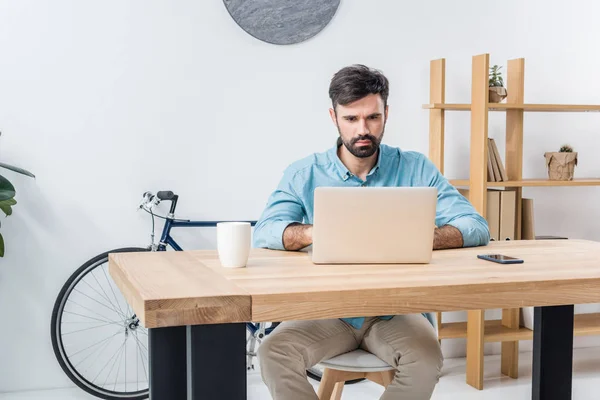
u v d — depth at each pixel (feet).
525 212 11.93
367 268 5.66
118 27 10.93
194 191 11.41
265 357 6.44
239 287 4.79
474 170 11.39
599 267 5.74
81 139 10.90
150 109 11.14
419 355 6.40
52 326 10.64
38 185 10.78
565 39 12.99
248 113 11.55
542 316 6.02
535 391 6.14
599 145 13.34
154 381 5.52
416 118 12.28
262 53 11.54
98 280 11.18
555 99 13.01
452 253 6.56
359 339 6.94
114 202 11.09
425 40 12.25
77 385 10.76
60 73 10.75
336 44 11.85
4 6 10.49
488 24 12.56
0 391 10.87
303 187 7.70
